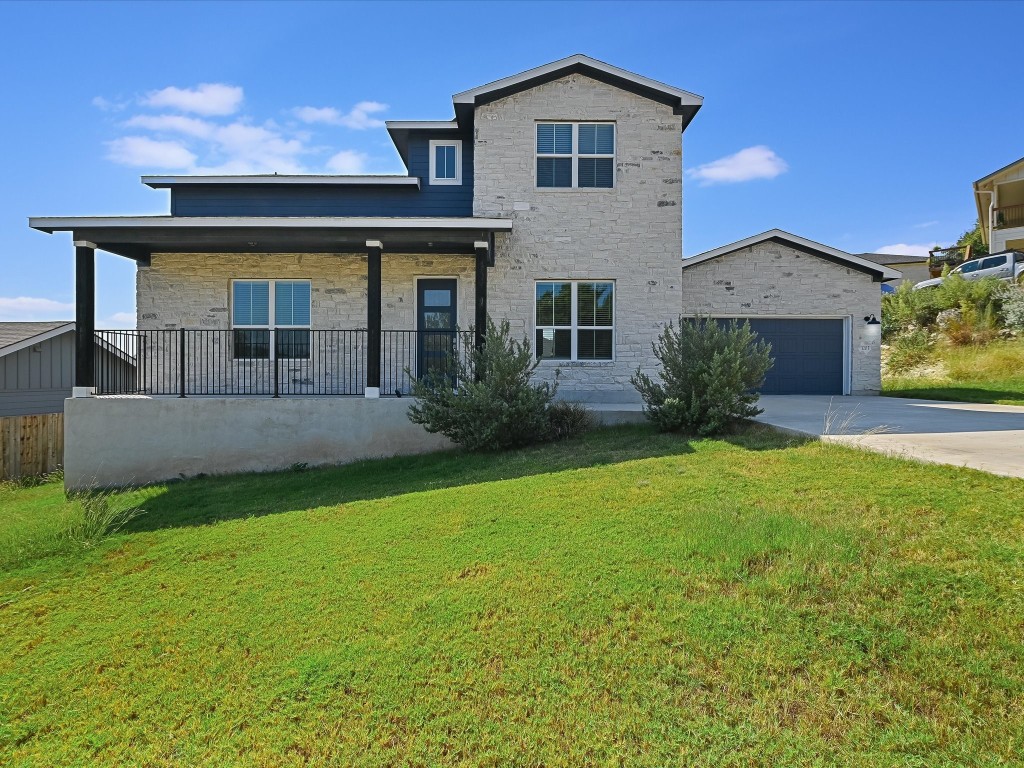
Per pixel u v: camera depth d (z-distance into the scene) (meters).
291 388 11.35
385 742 2.69
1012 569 3.32
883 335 19.48
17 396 15.09
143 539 5.98
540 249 11.05
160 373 11.40
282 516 6.31
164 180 12.02
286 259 11.41
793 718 2.60
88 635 3.89
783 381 13.98
